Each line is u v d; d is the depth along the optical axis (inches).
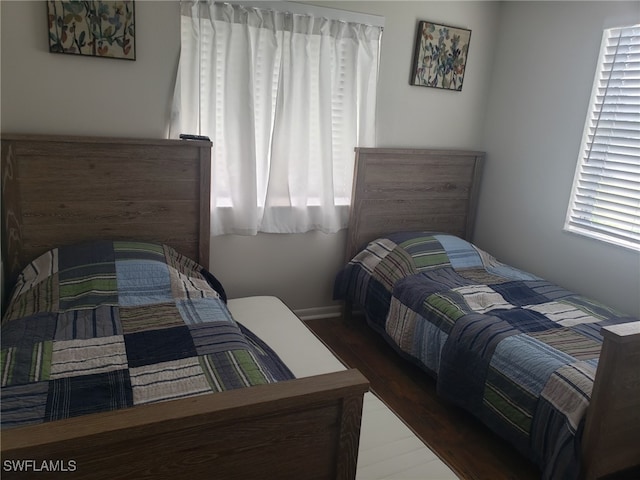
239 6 105.0
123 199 100.8
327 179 121.5
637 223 107.7
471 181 144.2
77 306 79.0
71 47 93.7
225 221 115.4
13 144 90.1
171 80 103.6
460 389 91.1
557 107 123.0
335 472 52.6
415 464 65.5
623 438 72.1
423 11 127.0
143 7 98.1
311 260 130.6
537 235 130.1
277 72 113.1
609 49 111.5
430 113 135.8
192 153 104.1
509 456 85.3
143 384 60.9
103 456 40.9
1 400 55.4
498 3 135.9
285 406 46.6
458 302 101.3
